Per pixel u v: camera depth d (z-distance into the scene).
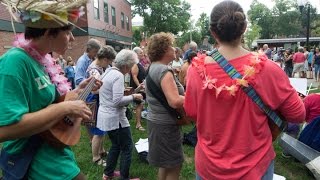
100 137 4.61
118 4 28.27
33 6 1.66
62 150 1.97
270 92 1.84
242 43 2.00
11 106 1.61
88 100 4.06
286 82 1.88
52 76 1.99
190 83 2.05
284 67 19.38
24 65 1.70
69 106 1.76
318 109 4.23
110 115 3.70
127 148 3.84
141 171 4.46
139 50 7.59
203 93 1.95
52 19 1.72
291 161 4.77
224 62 1.90
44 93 1.80
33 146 1.85
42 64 1.88
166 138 2.94
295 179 4.20
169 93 2.79
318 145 4.27
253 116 1.85
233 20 1.86
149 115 3.05
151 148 3.02
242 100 1.84
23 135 1.65
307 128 4.35
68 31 1.88
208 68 1.95
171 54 2.98
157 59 2.99
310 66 19.17
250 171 1.85
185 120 2.91
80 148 5.45
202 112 1.99
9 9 1.66
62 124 1.95
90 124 4.23
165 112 2.91
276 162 4.76
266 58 1.88
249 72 1.81
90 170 4.46
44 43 1.83
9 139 1.64
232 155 1.89
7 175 1.87
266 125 1.92
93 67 4.29
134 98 3.75
